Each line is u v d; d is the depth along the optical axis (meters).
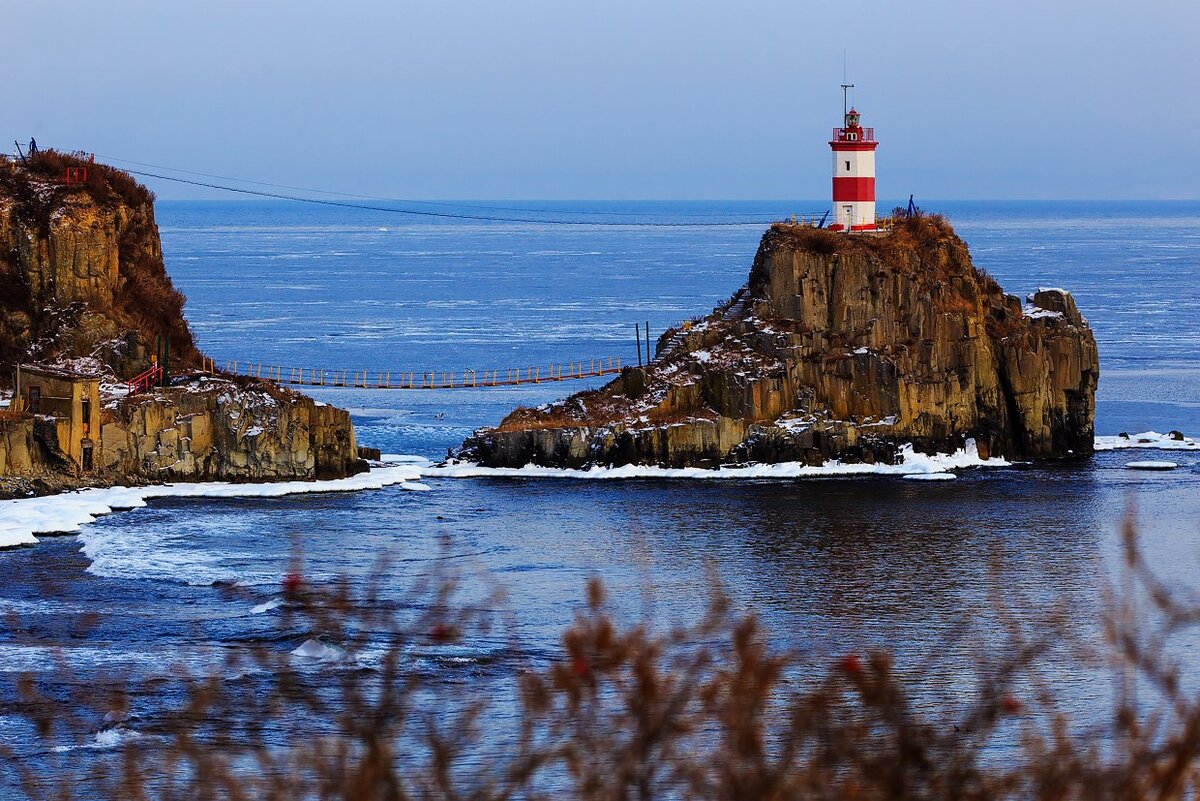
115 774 148.50
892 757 66.88
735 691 66.06
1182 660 191.62
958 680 188.38
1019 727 164.75
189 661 191.50
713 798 63.31
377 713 73.56
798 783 64.94
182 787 140.12
